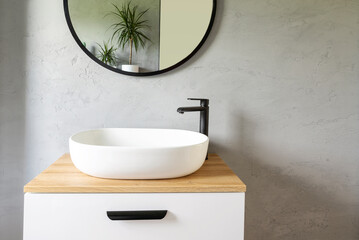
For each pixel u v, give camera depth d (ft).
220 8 4.31
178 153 2.86
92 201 2.80
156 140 4.08
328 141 4.60
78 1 4.09
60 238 2.80
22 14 4.06
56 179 2.97
